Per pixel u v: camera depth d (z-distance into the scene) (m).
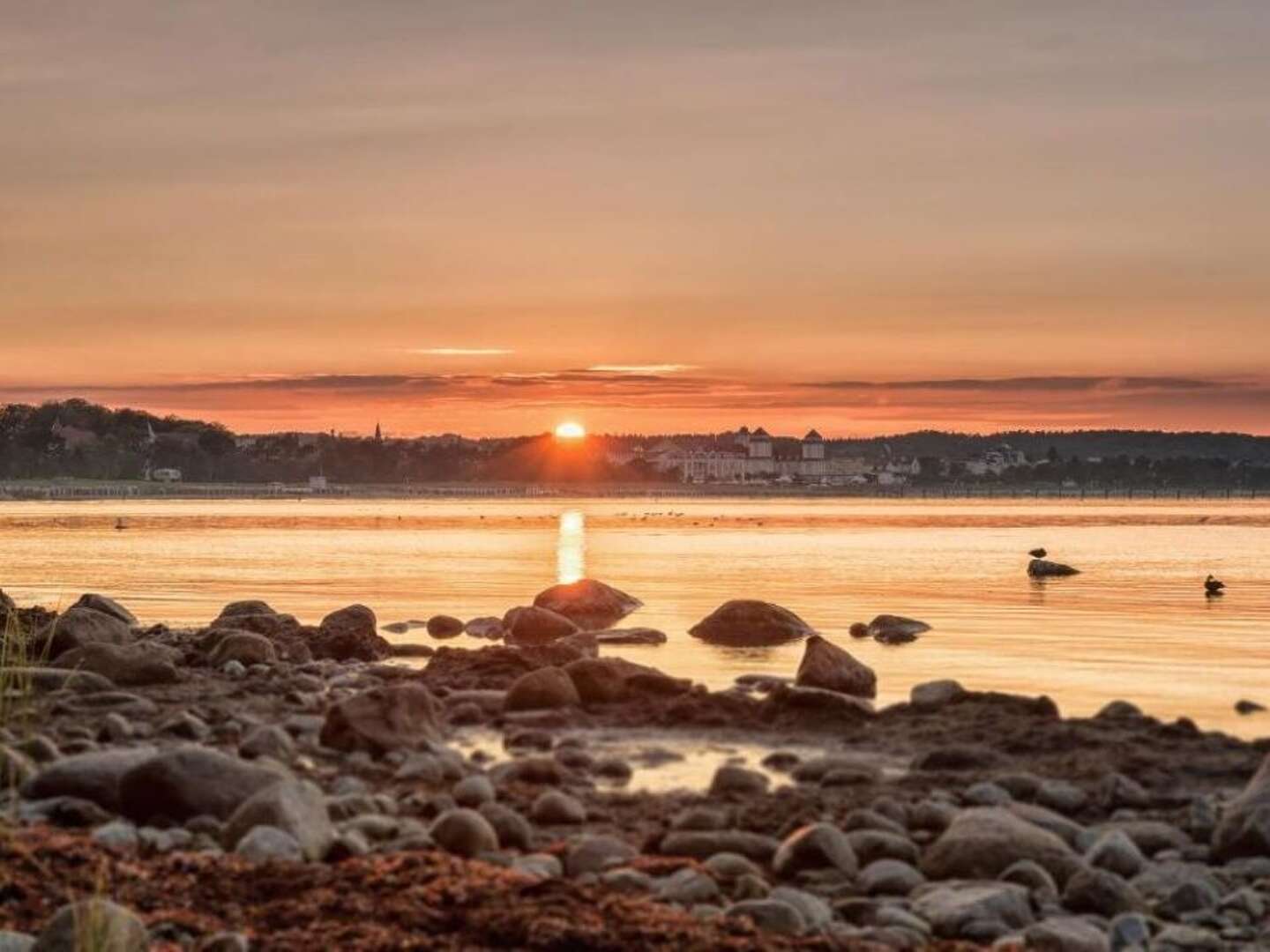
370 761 20.27
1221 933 13.73
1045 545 114.00
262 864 13.36
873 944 12.10
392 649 34.44
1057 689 31.56
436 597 56.22
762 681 30.12
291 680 27.27
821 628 44.47
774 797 18.44
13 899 12.24
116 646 27.08
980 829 15.38
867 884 14.68
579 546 107.75
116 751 17.12
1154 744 21.95
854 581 68.06
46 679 24.64
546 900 12.29
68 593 56.41
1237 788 19.53
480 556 89.62
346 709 21.05
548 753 21.55
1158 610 52.72
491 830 15.34
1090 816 18.27
